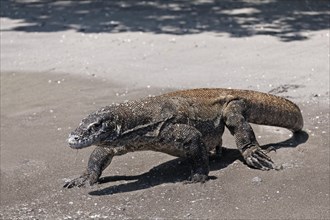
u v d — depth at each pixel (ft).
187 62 46.44
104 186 27.94
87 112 37.68
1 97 41.68
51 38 55.06
